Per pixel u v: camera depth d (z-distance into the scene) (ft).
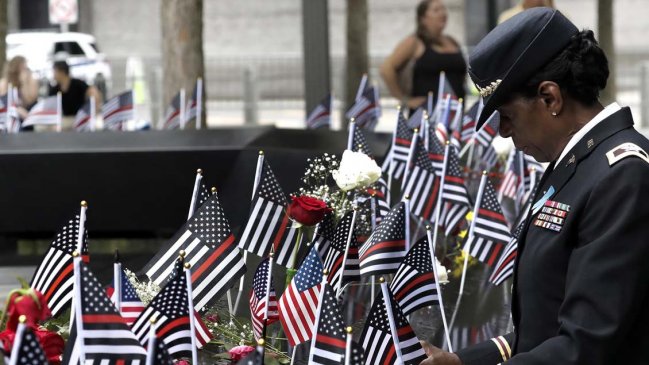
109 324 12.41
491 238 23.34
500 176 34.58
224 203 35.01
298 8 143.95
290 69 114.11
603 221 12.50
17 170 36.24
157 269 17.47
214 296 17.39
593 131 13.15
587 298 12.30
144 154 35.91
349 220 18.74
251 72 109.50
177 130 40.14
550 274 13.14
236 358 16.67
